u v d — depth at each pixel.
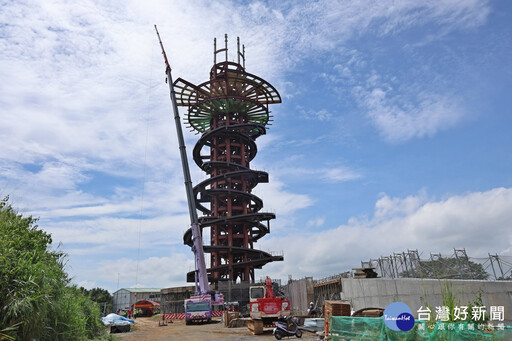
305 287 48.94
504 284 20.16
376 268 32.97
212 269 75.44
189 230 75.25
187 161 70.62
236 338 23.97
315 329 24.83
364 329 13.20
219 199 84.12
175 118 76.56
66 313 14.66
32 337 10.97
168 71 84.88
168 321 56.00
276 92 90.38
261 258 77.00
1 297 10.69
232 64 92.25
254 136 95.69
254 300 28.42
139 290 115.81
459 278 23.70
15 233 14.39
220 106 90.19
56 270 14.64
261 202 83.81
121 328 33.09
